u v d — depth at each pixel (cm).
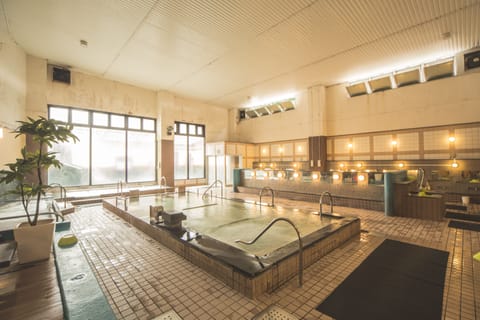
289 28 460
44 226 244
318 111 813
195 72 697
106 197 637
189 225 350
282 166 967
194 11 411
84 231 348
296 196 628
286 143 952
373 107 719
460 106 566
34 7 397
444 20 431
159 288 190
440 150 595
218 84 808
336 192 557
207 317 154
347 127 773
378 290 186
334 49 549
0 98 448
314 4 391
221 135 1136
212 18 431
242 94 926
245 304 168
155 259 247
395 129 674
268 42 517
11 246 256
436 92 604
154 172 895
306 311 160
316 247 245
